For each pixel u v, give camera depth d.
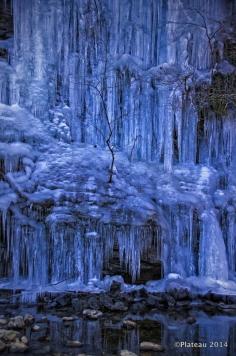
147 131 9.98
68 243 7.65
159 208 8.36
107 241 7.76
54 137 9.82
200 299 7.40
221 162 10.06
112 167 8.58
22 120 9.50
